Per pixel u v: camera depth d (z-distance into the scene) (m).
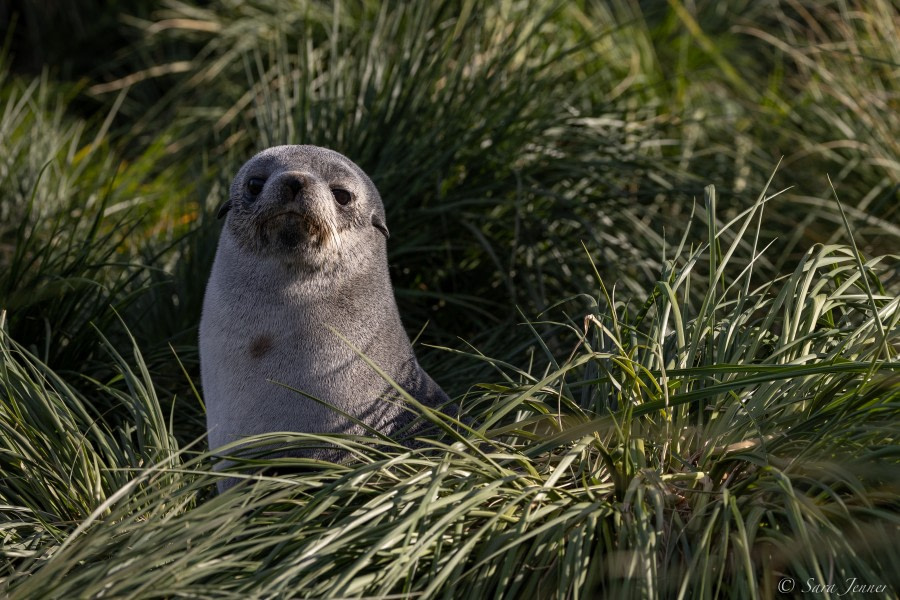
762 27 23.50
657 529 7.73
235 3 23.81
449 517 7.60
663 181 16.58
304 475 8.44
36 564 8.54
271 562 7.91
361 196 10.45
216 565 7.49
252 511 8.53
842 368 8.18
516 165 16.30
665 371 8.66
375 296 10.34
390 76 16.30
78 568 8.23
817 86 19.22
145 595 7.12
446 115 15.93
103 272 14.62
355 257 10.18
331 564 7.63
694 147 18.84
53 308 13.01
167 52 25.78
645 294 15.08
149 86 25.50
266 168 10.26
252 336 9.88
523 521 7.81
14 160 18.44
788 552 7.55
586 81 18.62
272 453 9.67
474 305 15.60
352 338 10.03
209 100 23.41
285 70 19.33
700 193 16.30
